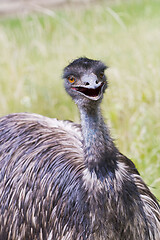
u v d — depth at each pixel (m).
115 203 9.20
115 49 22.22
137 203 9.55
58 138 11.10
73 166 10.13
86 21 27.64
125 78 18.98
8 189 10.85
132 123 16.84
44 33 25.94
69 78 9.41
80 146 10.95
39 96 20.83
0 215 10.91
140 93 18.20
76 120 18.14
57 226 9.95
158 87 18.28
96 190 9.20
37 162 10.65
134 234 9.53
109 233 9.31
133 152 15.39
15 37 27.80
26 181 10.61
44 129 11.39
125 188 9.37
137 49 20.97
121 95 18.30
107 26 25.84
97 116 9.12
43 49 24.02
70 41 24.75
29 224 10.43
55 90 20.81
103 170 9.16
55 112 19.44
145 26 25.73
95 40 24.00
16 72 22.30
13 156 11.08
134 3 33.16
